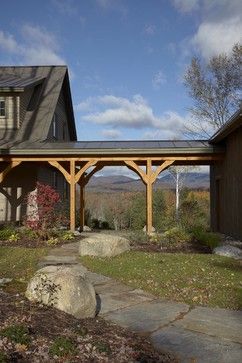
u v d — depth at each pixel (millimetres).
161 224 21594
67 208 22781
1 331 4328
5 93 19328
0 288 6238
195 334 5191
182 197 31797
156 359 4359
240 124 13125
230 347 4793
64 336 4520
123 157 16641
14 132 19172
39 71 23438
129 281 7895
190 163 18984
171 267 9086
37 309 5188
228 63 32094
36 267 9109
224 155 16562
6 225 17281
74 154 16625
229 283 7754
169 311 6113
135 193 30875
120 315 5887
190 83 33250
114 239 10914
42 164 19219
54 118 21734
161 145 17094
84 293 5582
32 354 4039
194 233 14156
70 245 12992
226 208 16297
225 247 11453
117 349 4496
